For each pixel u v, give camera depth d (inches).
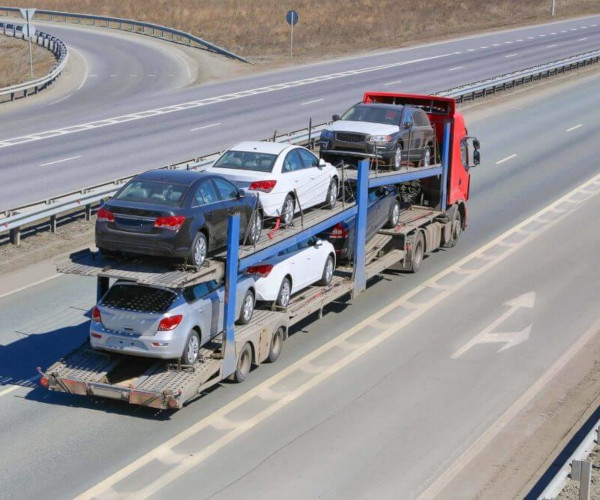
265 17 2886.3
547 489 426.3
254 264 601.0
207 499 458.0
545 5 3186.5
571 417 574.2
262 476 484.7
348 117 889.5
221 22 2856.8
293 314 665.0
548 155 1380.4
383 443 529.7
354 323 738.8
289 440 529.0
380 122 874.8
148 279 529.0
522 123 1577.3
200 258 559.5
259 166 674.8
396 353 677.3
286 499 461.4
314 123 1504.7
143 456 502.0
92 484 469.4
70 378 546.3
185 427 540.1
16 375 610.9
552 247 979.3
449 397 601.3
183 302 552.1
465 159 992.9
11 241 892.0
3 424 537.3
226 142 1371.8
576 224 1063.6
